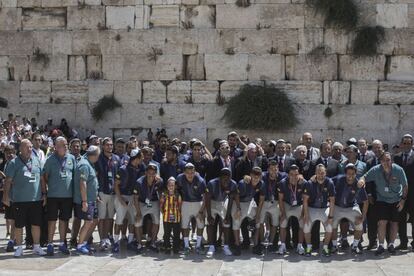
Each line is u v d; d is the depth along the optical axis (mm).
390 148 19062
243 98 19297
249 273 10172
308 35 19375
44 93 20703
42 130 19875
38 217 11508
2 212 17750
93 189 11781
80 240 11805
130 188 12297
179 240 11961
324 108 19297
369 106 19188
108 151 12555
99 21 20406
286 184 11945
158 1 20094
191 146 13398
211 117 19812
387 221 11977
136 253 11852
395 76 19109
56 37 20609
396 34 19047
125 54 20266
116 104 20297
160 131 19484
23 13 20781
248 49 19641
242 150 13055
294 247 12492
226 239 11828
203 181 11914
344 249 12422
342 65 19266
